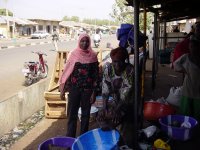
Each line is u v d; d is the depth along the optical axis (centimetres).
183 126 471
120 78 438
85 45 464
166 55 1252
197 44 480
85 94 473
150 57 1420
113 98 455
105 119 440
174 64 495
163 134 468
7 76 1204
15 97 608
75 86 469
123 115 453
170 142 458
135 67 414
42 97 749
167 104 566
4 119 565
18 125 619
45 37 5322
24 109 646
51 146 409
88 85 471
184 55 490
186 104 500
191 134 455
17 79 1139
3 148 508
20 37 5312
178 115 495
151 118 512
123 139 438
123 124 460
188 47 497
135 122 424
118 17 2169
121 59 428
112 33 8962
